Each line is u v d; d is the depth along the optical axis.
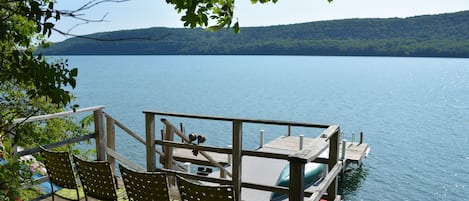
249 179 13.30
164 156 5.86
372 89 73.00
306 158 3.20
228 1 2.66
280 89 71.75
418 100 56.78
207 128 35.16
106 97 58.09
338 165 4.10
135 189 3.87
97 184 4.08
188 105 50.81
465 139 30.39
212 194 3.37
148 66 172.12
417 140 30.05
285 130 34.66
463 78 104.94
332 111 45.41
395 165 23.03
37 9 1.82
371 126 36.00
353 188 19.17
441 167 22.69
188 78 100.12
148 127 4.93
